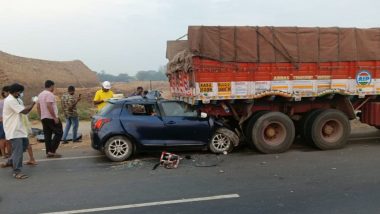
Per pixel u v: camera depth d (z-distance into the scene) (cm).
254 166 841
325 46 992
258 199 622
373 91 1044
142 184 722
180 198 636
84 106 2817
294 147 1056
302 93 985
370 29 1027
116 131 905
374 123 1071
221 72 934
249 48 946
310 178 738
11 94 795
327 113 1004
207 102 932
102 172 820
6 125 789
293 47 970
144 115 932
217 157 937
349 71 1016
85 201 633
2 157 1020
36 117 1877
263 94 960
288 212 564
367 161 868
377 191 653
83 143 1193
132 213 575
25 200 646
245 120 1003
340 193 645
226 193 656
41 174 818
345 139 1022
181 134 941
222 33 930
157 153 999
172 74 1200
